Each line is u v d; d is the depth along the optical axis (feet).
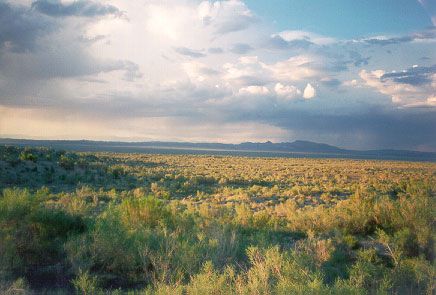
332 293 21.50
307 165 275.80
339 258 32.24
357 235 42.73
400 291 24.52
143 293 24.93
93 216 44.86
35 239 33.04
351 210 47.75
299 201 81.20
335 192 102.01
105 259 30.22
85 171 129.49
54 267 29.71
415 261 27.27
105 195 82.89
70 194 82.84
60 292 24.29
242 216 49.47
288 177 160.56
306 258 26.89
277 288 22.06
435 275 24.52
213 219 44.14
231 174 169.68
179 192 101.35
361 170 217.56
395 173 190.90
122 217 42.04
